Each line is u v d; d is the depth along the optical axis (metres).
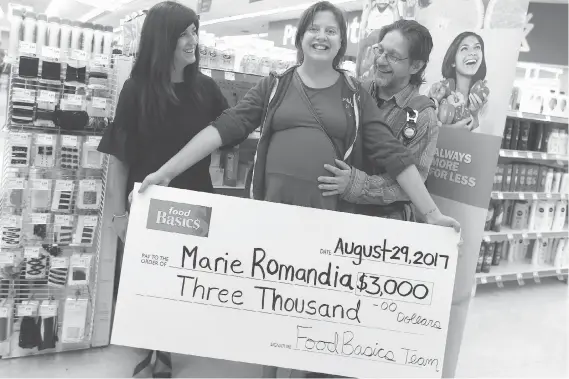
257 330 1.84
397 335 1.85
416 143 1.98
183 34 2.19
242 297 1.83
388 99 2.11
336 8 1.82
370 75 2.57
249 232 1.82
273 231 1.82
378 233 1.82
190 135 2.34
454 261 1.84
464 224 2.07
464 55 2.09
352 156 1.89
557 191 5.25
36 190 2.70
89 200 2.79
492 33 1.98
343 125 1.84
